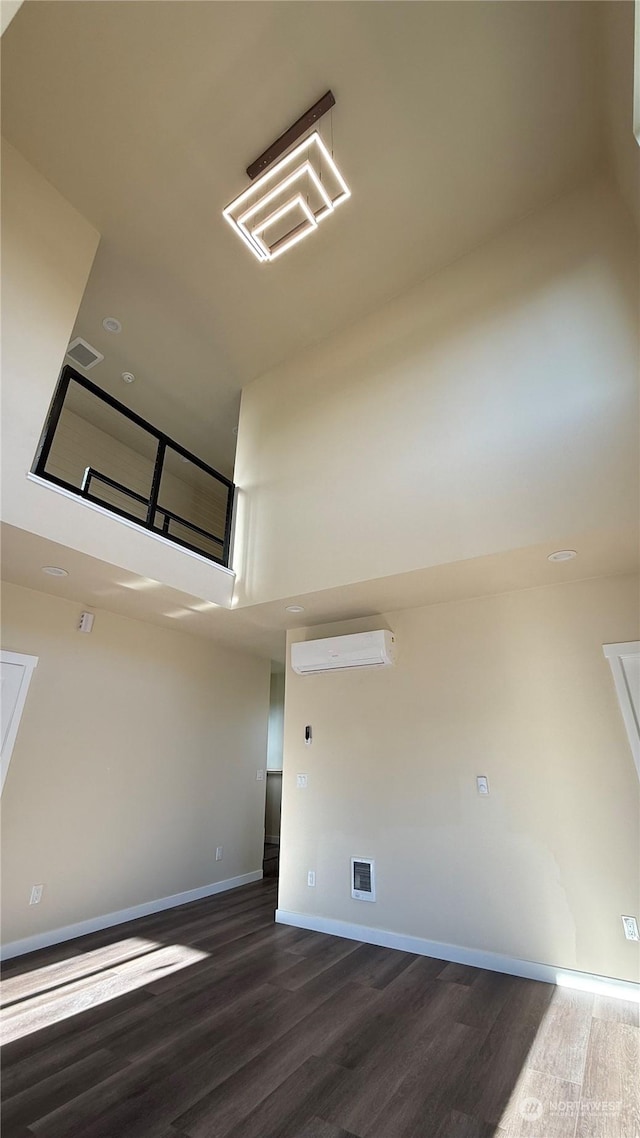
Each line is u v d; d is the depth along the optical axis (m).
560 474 2.93
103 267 3.86
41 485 2.93
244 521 4.41
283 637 5.15
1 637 3.56
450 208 3.48
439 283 3.89
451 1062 2.12
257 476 4.48
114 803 4.11
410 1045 2.25
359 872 3.73
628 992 2.69
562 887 3.01
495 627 3.68
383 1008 2.58
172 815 4.61
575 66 2.75
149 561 3.54
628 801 2.97
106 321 4.31
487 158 3.20
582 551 2.98
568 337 3.17
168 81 2.80
